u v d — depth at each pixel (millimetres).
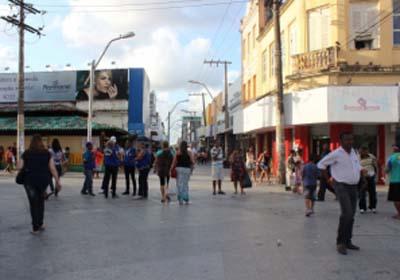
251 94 35312
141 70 54312
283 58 26422
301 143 23438
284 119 21656
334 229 9398
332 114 20344
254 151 35375
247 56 37344
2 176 25609
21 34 28422
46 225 9852
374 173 12344
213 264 6586
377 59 21219
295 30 24281
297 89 22781
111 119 53844
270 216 11219
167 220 10508
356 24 21578
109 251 7441
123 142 37219
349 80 21172
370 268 6355
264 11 31984
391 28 21234
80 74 53969
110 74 54156
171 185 20125
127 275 6074
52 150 15328
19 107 28469
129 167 16094
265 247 7688
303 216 11273
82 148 32750
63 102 53750
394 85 20609
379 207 13492
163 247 7703
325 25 22219
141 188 15086
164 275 6059
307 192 11445
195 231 9133
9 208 12516
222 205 13406
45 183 9070
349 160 7375
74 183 21312
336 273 6102
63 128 32750
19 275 6113
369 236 8734
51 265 6609
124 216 11133
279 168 21031
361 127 21875
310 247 7684
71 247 7754
